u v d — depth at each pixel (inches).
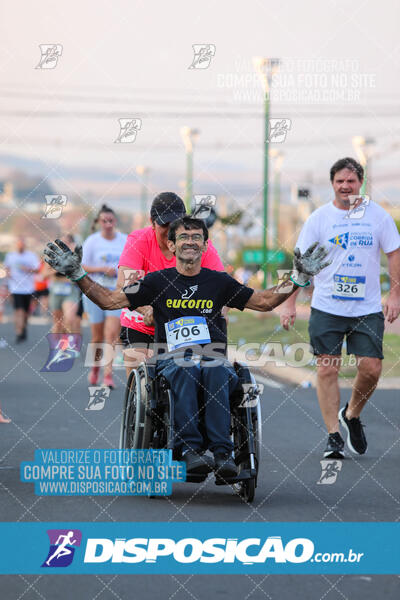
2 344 852.6
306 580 179.3
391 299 326.6
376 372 320.2
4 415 401.7
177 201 284.2
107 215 492.1
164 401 249.6
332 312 323.3
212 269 271.9
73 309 623.8
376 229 324.5
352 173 322.0
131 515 228.4
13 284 877.2
